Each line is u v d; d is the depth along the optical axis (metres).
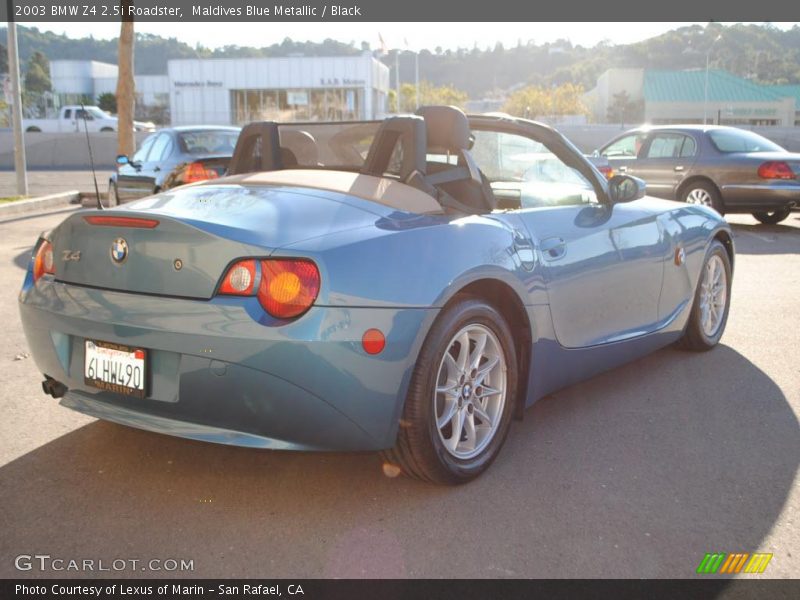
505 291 2.79
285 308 2.20
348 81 44.75
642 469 2.79
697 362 4.19
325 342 2.20
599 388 3.75
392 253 2.38
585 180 3.54
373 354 2.28
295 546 2.22
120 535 2.27
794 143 28.67
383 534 2.29
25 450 2.89
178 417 2.35
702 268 4.15
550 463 2.84
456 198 3.02
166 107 47.72
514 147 3.45
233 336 2.19
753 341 4.61
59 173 23.48
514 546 2.23
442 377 2.60
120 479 2.65
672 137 10.57
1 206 12.35
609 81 69.88
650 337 3.73
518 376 2.94
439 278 2.44
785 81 148.50
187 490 2.57
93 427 3.13
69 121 37.81
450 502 2.51
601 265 3.27
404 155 2.83
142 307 2.35
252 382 2.21
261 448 2.26
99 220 2.47
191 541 2.25
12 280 6.35
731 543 2.26
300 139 3.28
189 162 8.16
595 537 2.29
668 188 10.46
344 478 2.68
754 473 2.76
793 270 6.99
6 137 28.97
